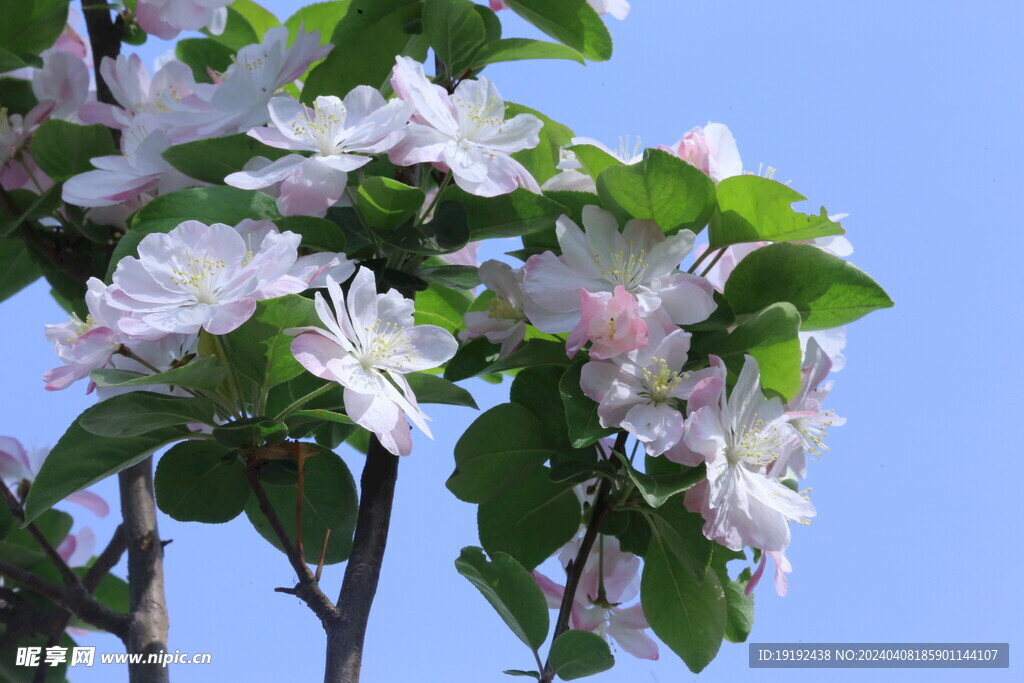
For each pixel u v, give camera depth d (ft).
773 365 2.61
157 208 2.57
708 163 2.70
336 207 2.66
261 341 2.49
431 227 2.62
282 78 2.68
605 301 2.54
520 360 2.63
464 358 2.68
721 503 2.53
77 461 2.55
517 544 2.68
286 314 2.48
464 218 2.61
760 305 2.63
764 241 2.64
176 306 2.45
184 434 2.57
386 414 2.46
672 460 2.54
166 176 2.69
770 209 2.61
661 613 2.65
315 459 2.67
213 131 2.67
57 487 2.55
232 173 2.63
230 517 2.65
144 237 2.53
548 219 2.64
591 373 2.55
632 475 2.52
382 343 2.49
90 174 2.69
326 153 2.58
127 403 2.48
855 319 2.62
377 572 2.62
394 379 2.50
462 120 2.62
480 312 2.65
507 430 2.62
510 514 2.68
